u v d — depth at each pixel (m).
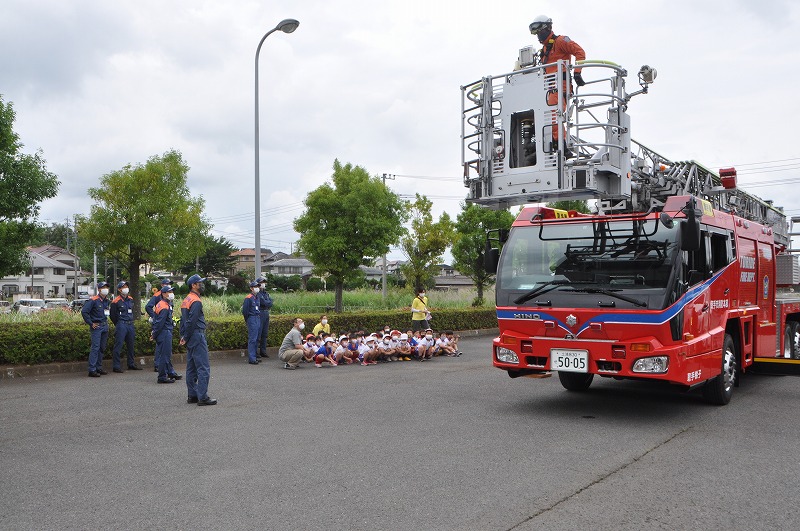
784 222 13.87
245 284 46.31
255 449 6.32
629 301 7.37
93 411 8.40
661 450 6.25
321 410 8.38
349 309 24.78
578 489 5.03
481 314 23.06
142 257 20.08
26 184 13.74
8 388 10.40
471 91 8.65
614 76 8.18
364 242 20.69
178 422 7.66
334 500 4.79
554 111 7.95
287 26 16.14
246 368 13.13
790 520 4.39
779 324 10.98
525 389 10.14
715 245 8.59
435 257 29.19
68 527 4.30
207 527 4.28
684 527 4.25
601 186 7.90
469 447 6.36
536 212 8.62
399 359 14.79
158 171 19.59
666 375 7.21
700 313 7.92
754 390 9.98
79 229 19.70
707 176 11.11
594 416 7.93
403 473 5.46
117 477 5.42
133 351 12.88
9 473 5.55
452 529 4.21
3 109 13.43
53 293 74.94
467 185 8.60
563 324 7.78
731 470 5.56
